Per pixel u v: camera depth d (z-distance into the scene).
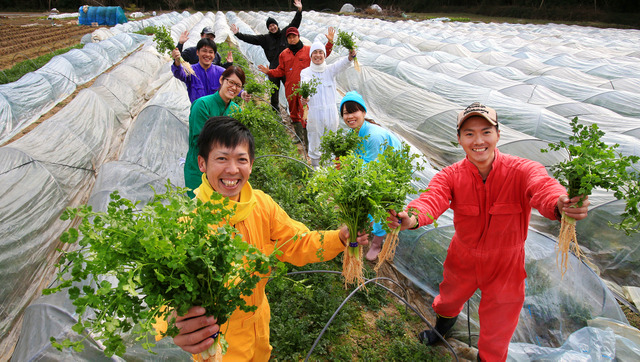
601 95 10.41
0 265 4.38
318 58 6.15
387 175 2.20
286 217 2.27
